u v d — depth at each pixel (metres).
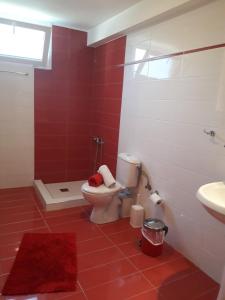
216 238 1.94
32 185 3.65
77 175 3.93
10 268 1.93
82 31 3.51
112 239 2.44
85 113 3.79
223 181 1.78
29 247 2.20
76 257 2.13
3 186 3.49
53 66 3.43
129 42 2.83
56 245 2.26
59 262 2.03
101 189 2.61
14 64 3.21
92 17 2.97
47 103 3.50
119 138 3.14
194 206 2.11
